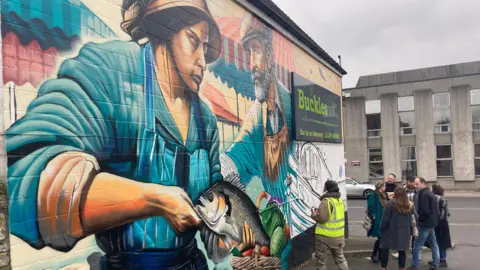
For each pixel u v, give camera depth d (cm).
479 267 789
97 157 308
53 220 271
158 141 378
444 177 2856
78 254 289
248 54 580
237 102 540
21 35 256
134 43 354
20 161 251
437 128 2891
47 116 270
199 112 449
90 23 309
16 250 246
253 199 574
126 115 340
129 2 350
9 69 247
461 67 3984
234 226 517
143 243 353
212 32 483
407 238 690
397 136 2983
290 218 712
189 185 424
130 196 339
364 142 3072
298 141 774
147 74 368
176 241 399
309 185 822
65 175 280
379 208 814
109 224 317
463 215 1575
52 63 276
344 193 1095
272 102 659
